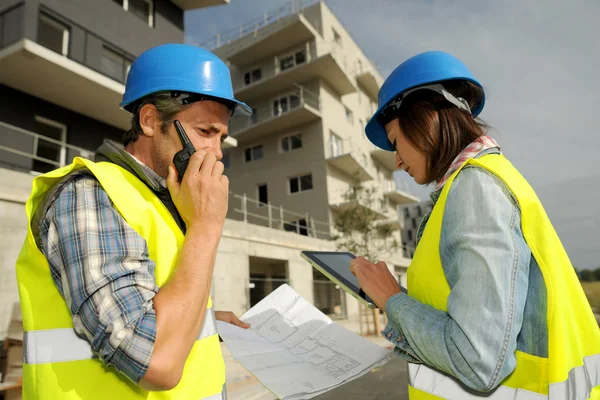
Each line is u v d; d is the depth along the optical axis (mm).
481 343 791
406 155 1168
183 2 15344
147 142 1144
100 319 758
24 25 10320
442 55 1138
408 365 1035
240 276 12211
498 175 920
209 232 918
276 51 24266
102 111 11805
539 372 858
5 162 9891
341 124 24000
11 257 6691
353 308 17891
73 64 9930
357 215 19469
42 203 908
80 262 806
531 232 899
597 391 922
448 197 955
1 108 10070
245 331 1452
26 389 884
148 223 966
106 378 884
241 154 24156
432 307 948
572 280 958
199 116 1098
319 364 1264
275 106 23875
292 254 15211
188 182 952
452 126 1064
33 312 900
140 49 13609
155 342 760
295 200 21703
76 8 11812
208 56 1158
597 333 949
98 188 914
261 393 5098
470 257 848
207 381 1013
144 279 834
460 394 917
